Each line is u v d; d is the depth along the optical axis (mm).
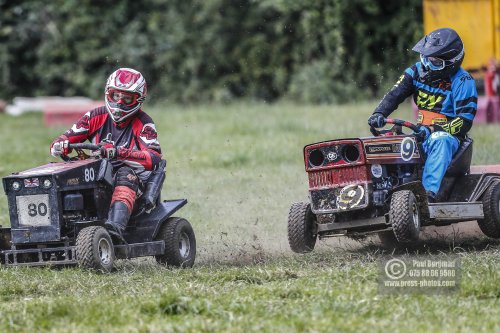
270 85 125812
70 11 133875
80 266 31016
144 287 27938
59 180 31938
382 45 113188
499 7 82500
